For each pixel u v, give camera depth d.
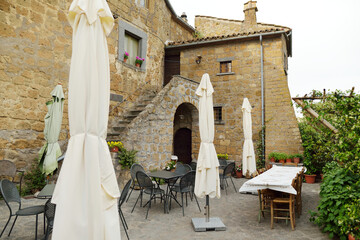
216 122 11.44
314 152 9.52
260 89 10.91
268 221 4.90
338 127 5.02
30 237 3.80
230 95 11.38
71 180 2.22
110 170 2.50
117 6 9.52
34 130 6.80
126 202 6.07
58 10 7.56
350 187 3.89
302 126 10.98
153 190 5.47
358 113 4.38
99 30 2.64
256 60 11.05
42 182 6.46
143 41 10.79
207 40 11.66
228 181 9.34
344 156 4.32
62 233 2.10
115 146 7.15
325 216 4.17
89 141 2.34
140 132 7.87
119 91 9.53
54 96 6.27
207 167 4.62
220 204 6.13
